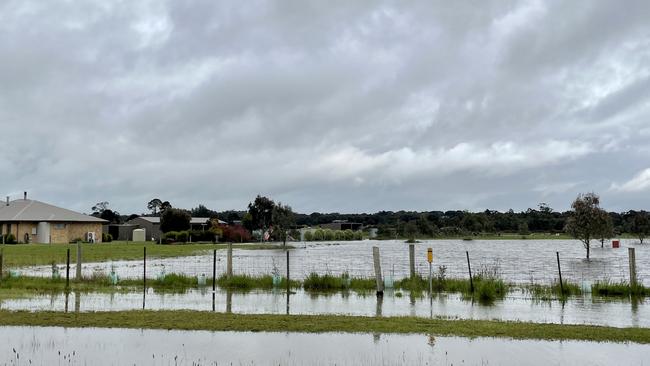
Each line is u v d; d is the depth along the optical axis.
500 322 15.70
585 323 15.94
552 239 142.50
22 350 12.40
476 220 159.88
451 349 12.57
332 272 35.44
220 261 45.22
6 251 53.41
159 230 107.81
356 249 78.19
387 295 21.94
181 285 24.86
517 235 168.38
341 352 12.30
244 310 17.94
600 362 11.53
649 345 12.94
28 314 16.48
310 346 12.82
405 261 49.59
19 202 88.69
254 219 106.38
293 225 103.69
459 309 18.52
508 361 11.60
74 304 18.95
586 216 48.94
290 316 16.36
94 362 11.45
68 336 13.75
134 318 15.88
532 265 43.50
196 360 11.64
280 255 58.06
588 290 22.64
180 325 14.94
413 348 12.65
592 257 55.25
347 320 15.75
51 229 83.69
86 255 48.88
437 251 73.25
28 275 28.66
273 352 12.27
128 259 46.03
